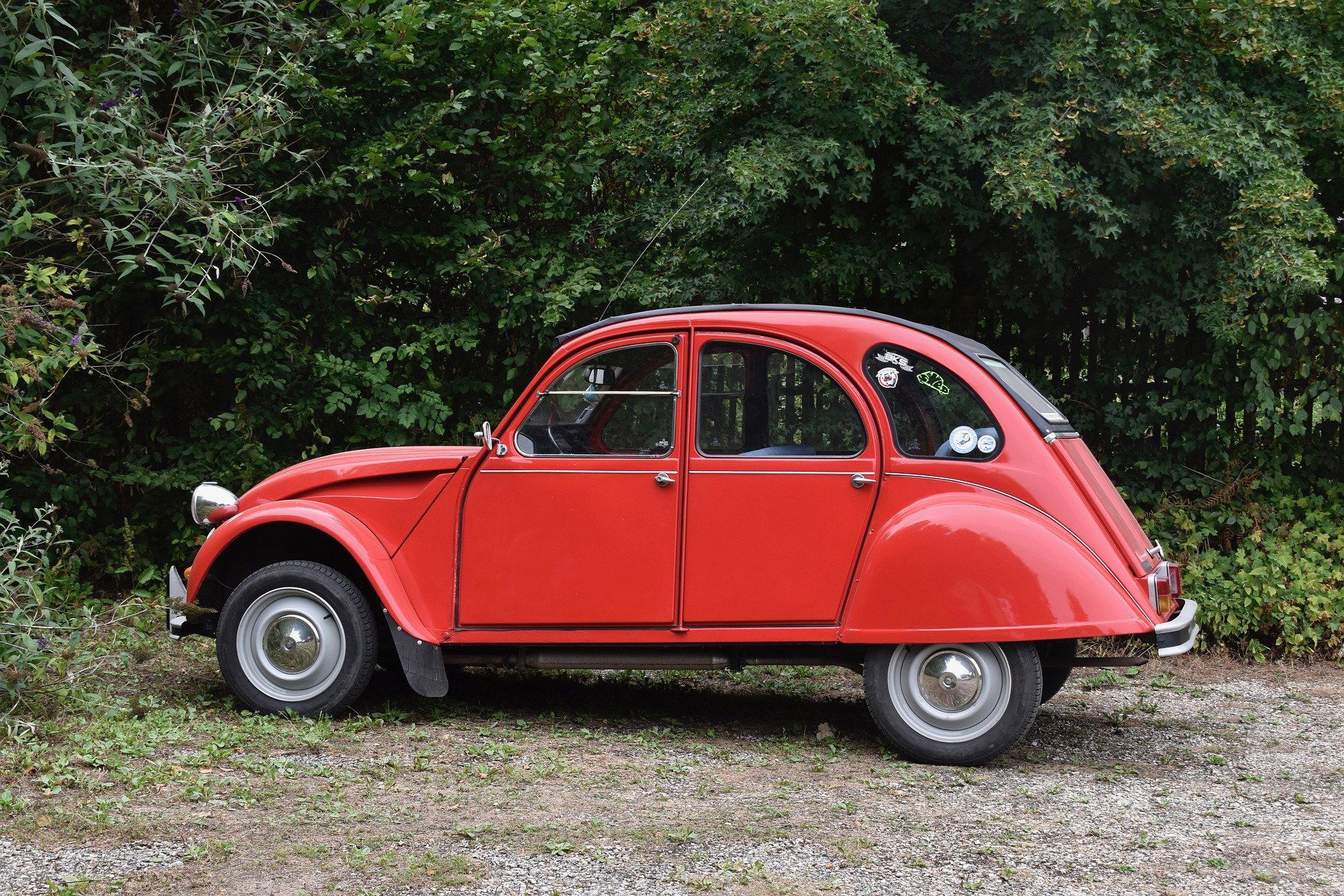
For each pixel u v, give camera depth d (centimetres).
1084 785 500
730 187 738
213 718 567
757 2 705
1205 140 702
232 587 613
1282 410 812
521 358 844
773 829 429
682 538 546
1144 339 826
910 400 535
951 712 523
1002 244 773
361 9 806
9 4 699
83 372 824
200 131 732
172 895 360
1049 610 501
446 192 833
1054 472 521
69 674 598
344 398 824
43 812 430
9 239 707
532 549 557
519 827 425
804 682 698
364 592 594
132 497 859
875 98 714
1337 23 779
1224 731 604
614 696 654
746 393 546
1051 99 727
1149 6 743
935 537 514
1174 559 794
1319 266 715
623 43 866
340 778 480
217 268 732
